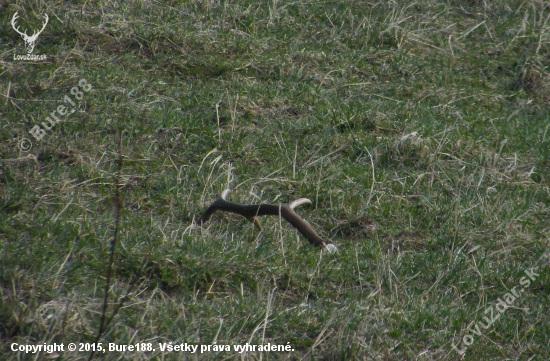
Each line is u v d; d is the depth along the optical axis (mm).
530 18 29859
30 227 14102
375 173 18625
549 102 24500
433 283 14914
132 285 13180
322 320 13227
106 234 14461
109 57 21750
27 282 12477
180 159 17938
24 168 16281
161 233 14773
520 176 19453
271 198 17016
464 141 20484
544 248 16391
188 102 20219
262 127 19844
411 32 26984
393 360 12602
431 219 17078
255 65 22906
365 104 21781
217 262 14039
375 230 16500
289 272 14227
